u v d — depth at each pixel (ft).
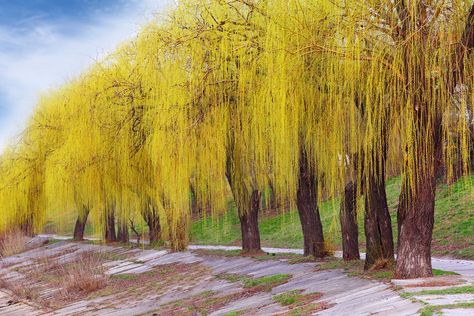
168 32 53.52
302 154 51.08
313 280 51.80
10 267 123.03
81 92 75.61
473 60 37.52
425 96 37.93
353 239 61.77
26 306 77.66
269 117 44.93
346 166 44.19
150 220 113.19
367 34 39.29
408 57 37.63
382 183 49.44
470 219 91.04
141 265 96.78
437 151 39.75
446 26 37.29
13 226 132.16
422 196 40.63
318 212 67.15
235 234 132.05
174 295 65.16
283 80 42.29
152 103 57.72
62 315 67.00
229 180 63.26
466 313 25.64
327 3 41.32
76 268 88.48
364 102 41.45
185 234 100.07
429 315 26.40
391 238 50.14
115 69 70.08
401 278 41.45
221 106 49.34
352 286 43.70
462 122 37.24
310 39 41.47
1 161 114.73
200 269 80.02
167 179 51.75
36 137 101.50
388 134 40.63
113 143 70.08
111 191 75.25
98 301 71.20
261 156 47.26
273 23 43.24
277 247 110.11
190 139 50.21
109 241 143.02
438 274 42.91
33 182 105.70
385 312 30.73
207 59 48.96
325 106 43.06
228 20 46.75
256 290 54.95
